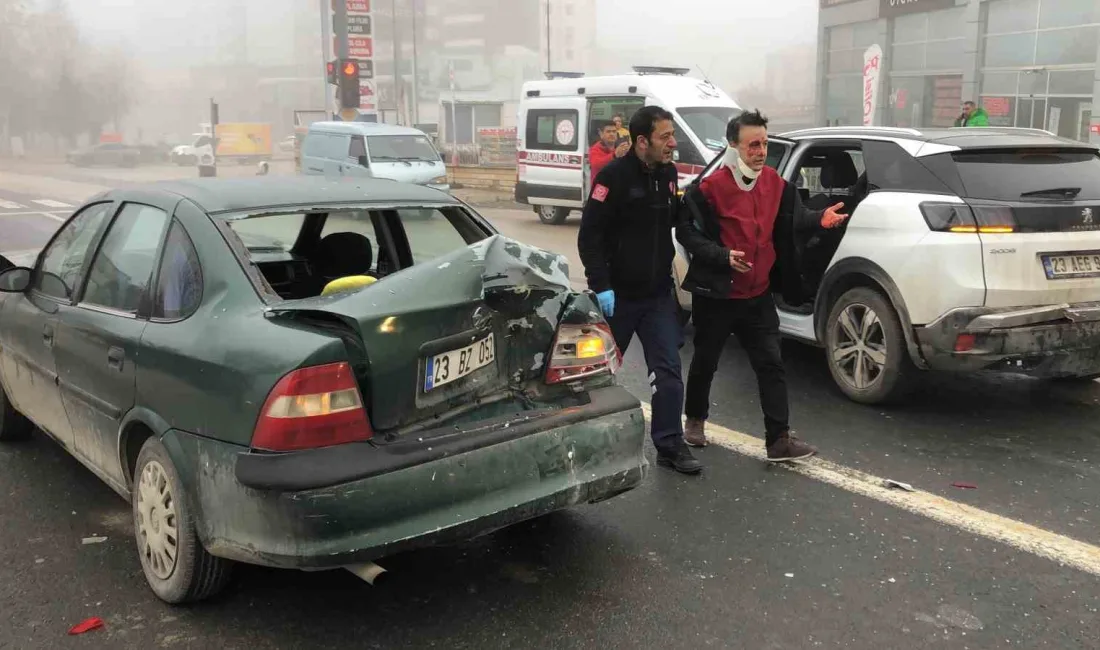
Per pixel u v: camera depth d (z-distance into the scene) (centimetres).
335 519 268
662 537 375
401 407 289
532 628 306
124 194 390
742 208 427
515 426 309
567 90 1612
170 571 315
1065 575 338
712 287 437
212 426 289
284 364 275
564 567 349
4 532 380
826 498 413
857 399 554
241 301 305
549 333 330
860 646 292
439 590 333
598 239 428
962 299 482
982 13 2480
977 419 527
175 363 304
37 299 422
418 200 399
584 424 326
